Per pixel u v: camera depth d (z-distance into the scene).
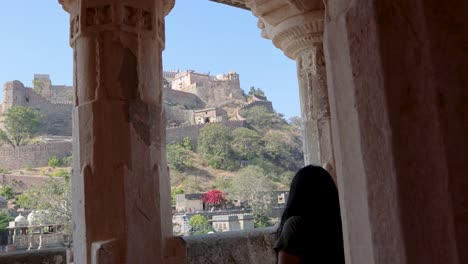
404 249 0.98
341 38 1.22
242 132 76.25
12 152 64.19
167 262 3.28
